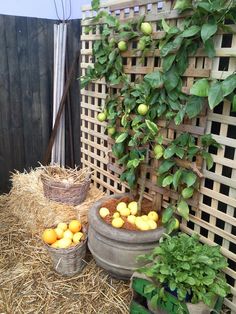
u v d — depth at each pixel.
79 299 1.80
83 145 2.78
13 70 2.75
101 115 2.27
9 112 2.83
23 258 2.14
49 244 1.94
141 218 1.85
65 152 3.17
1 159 2.92
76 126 3.03
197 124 1.69
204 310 1.33
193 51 1.58
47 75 2.94
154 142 1.95
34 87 2.90
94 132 2.57
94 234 1.84
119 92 2.16
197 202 1.77
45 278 1.95
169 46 1.61
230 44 1.46
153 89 1.80
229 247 1.67
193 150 1.68
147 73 1.89
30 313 1.70
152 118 1.88
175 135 1.84
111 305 1.75
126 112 2.04
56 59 2.86
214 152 1.65
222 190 1.66
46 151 3.10
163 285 1.45
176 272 1.38
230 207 1.61
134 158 2.01
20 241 2.31
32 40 2.77
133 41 1.98
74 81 2.92
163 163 1.83
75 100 2.97
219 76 1.51
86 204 2.30
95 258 1.87
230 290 1.54
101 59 2.20
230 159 1.56
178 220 1.91
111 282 1.92
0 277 1.96
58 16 3.03
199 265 1.40
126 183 2.28
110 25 2.03
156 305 1.44
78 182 2.26
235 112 1.50
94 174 2.70
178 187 1.84
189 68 1.64
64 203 2.26
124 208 1.95
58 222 2.13
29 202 2.37
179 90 1.68
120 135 2.08
